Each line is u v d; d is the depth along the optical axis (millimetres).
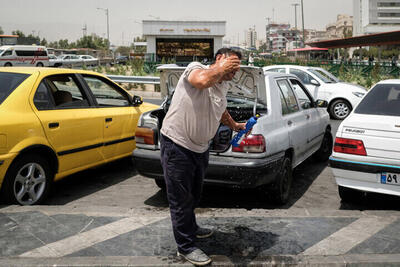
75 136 5113
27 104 4590
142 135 4930
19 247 3369
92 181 5938
